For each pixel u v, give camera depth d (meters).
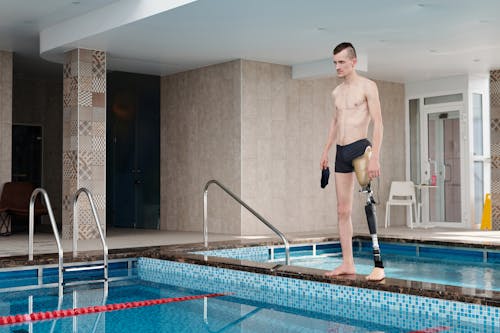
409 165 13.23
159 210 12.32
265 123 10.92
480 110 12.51
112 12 8.57
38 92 14.27
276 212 11.03
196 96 11.50
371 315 4.93
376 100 5.00
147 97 12.68
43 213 11.02
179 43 9.52
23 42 10.64
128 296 5.94
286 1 7.40
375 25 8.52
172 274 7.32
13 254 7.45
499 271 7.50
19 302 5.64
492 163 11.84
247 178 10.68
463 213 12.27
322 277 5.57
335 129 5.35
